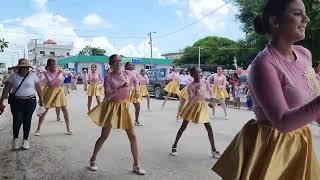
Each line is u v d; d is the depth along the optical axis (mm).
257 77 2266
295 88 2271
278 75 2266
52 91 10039
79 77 48469
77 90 33438
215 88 13812
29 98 8305
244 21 33219
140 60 56406
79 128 11328
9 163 7258
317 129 10805
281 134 2369
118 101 6551
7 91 8195
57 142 9211
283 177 2404
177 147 8719
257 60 2305
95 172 6676
